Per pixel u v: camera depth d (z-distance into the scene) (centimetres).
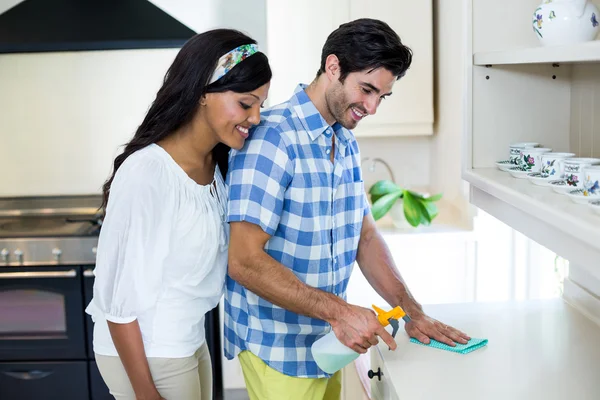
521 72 207
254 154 171
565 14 164
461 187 323
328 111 175
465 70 206
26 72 382
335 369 174
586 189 151
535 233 165
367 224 206
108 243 167
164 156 172
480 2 202
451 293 315
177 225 172
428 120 345
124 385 183
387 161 382
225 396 358
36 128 386
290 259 179
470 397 154
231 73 164
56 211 377
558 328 193
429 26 338
